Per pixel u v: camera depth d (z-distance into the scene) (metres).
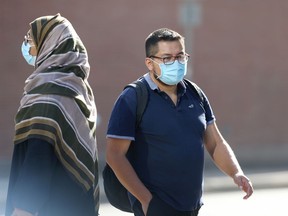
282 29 52.97
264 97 52.62
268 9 52.53
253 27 52.19
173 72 11.53
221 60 51.31
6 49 45.06
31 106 10.14
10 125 45.25
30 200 9.79
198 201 11.77
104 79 48.25
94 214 10.70
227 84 51.56
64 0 46.59
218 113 51.38
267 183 39.88
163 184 11.44
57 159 10.14
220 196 35.53
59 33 10.49
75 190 10.28
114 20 48.34
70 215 10.25
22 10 45.25
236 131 51.84
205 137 12.38
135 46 48.91
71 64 10.45
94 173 10.62
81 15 47.38
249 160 50.41
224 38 51.38
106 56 48.25
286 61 53.09
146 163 11.50
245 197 12.15
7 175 40.50
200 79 50.75
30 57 10.98
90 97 10.84
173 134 11.48
